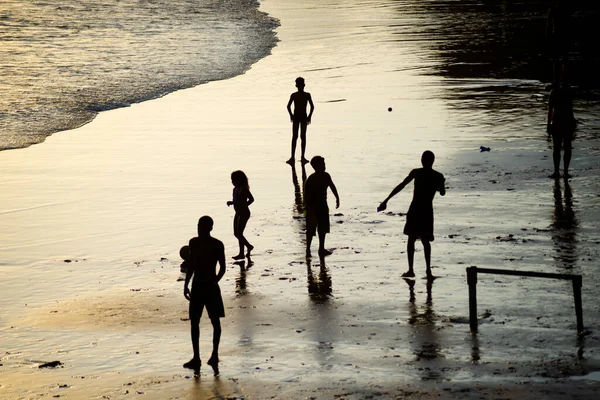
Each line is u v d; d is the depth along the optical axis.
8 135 66.12
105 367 26.22
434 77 90.88
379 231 40.66
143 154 59.66
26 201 47.78
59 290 34.12
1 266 37.16
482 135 61.72
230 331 29.02
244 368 25.42
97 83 90.56
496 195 45.59
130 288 34.16
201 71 99.75
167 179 52.41
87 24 147.25
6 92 84.06
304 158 56.25
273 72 98.75
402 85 86.31
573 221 40.28
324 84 88.75
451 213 42.50
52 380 25.17
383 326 28.48
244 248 39.03
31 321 30.72
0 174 54.16
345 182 50.34
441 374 23.83
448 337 27.02
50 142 64.06
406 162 54.59
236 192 37.44
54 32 135.50
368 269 35.09
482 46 114.88
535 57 103.38
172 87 89.25
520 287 31.66
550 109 48.56
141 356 27.16
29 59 106.81
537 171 50.56
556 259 34.62
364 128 66.25
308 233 37.22
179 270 36.28
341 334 27.94
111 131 68.12
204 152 60.00
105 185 51.09
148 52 115.12
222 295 32.69
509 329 27.45
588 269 33.28
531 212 42.09
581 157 53.78
